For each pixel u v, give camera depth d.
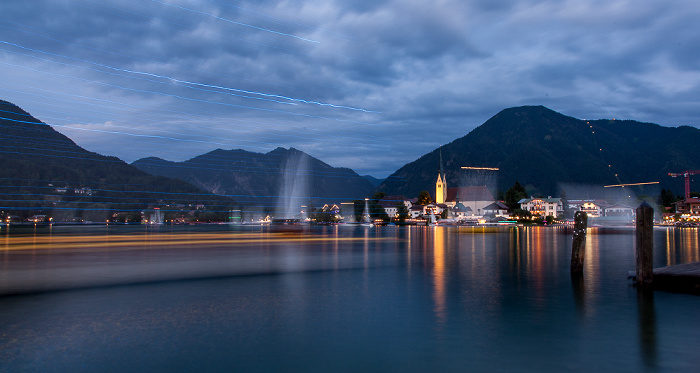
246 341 19.11
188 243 88.06
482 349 18.00
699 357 17.02
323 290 30.86
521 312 23.91
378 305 25.86
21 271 42.53
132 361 16.80
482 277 36.16
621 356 17.12
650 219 29.73
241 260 51.94
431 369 15.95
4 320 22.80
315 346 18.44
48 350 18.06
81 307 25.84
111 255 60.12
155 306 25.98
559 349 17.95
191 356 17.30
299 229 192.00
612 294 28.39
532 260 49.03
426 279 35.38
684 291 28.88
